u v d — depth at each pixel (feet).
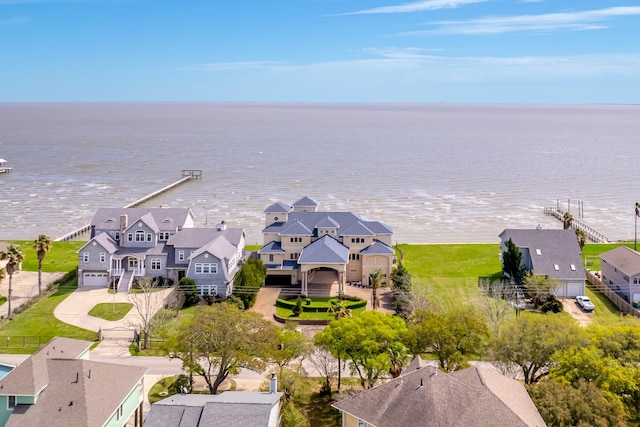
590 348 173.27
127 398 166.50
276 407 156.35
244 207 539.29
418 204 555.69
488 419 131.44
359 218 341.62
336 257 294.46
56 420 146.82
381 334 187.73
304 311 276.62
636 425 160.25
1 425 151.02
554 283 284.20
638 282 280.10
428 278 329.93
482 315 232.94
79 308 277.23
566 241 316.81
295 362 219.20
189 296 283.59
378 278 286.46
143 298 288.71
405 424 137.28
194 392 195.11
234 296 281.33
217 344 180.96
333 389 198.80
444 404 137.59
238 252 323.57
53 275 329.93
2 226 460.55
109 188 635.66
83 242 403.34
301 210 355.15
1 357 224.33
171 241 315.58
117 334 247.50
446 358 187.73
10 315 265.34
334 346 187.62
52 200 565.53
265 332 188.24
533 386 160.97
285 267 314.14
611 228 465.88
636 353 170.60
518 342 183.62
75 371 159.84
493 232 452.76
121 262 311.06
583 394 151.74
